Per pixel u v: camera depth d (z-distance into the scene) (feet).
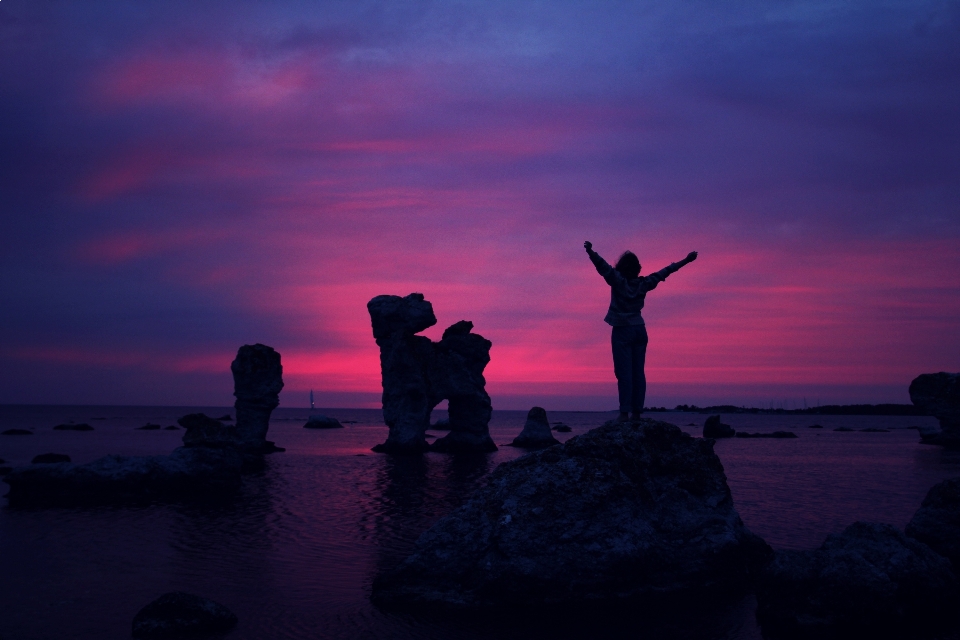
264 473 144.97
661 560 52.11
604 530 51.47
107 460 108.88
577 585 49.49
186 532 77.41
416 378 211.00
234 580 57.06
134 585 55.52
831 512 88.94
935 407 254.68
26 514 90.17
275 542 71.97
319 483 126.62
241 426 193.47
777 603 44.62
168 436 277.44
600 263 49.62
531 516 51.44
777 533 74.28
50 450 190.08
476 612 48.19
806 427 558.97
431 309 222.28
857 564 44.06
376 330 220.02
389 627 45.29
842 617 42.70
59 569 60.59
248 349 195.52
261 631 44.65
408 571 51.55
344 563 62.95
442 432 386.11
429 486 121.90
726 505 57.72
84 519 86.22
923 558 46.01
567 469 53.72
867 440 315.58
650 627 44.93
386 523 83.10
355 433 352.08
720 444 275.39
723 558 53.67
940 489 60.13
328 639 43.19
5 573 59.21
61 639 43.42
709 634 43.73
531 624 45.57
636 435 56.44
